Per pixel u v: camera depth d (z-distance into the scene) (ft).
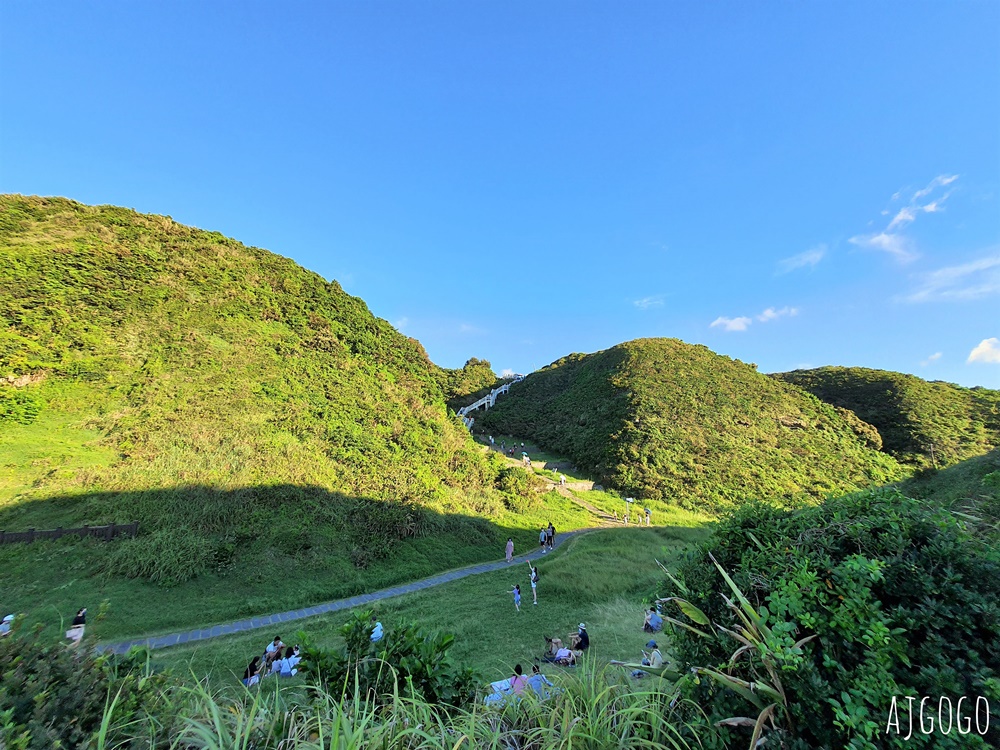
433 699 9.48
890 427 150.30
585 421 144.25
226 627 34.53
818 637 6.37
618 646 28.14
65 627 31.09
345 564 45.91
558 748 7.04
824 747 5.68
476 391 191.52
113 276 80.28
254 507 47.75
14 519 40.37
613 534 67.87
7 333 60.23
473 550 57.00
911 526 6.98
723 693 6.97
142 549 39.19
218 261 99.81
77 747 6.11
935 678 5.48
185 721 6.98
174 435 54.70
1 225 83.05
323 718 7.64
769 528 8.41
